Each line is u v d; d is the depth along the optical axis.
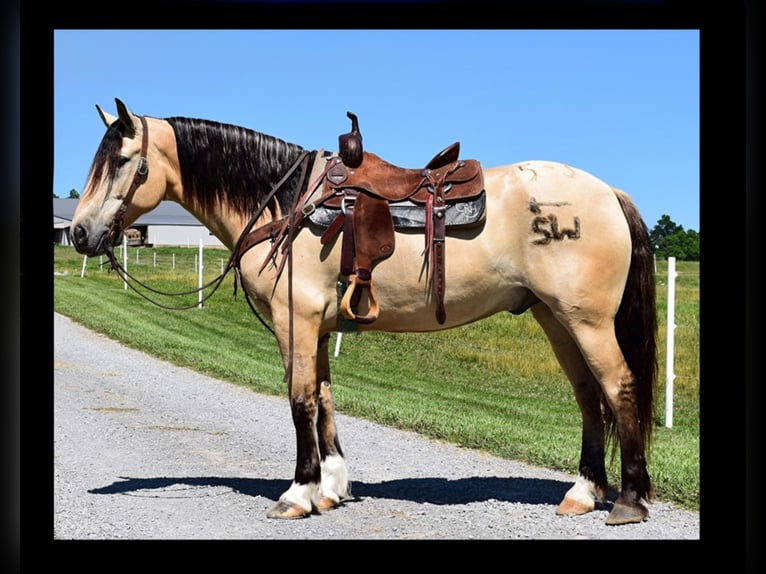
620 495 4.87
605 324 4.80
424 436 7.99
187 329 17.98
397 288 4.94
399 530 4.77
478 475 6.32
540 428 8.45
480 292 4.94
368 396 10.47
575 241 4.77
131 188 5.18
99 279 27.91
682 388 10.95
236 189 5.25
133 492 5.68
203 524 4.89
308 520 4.98
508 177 4.93
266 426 8.51
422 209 4.89
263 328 18.73
